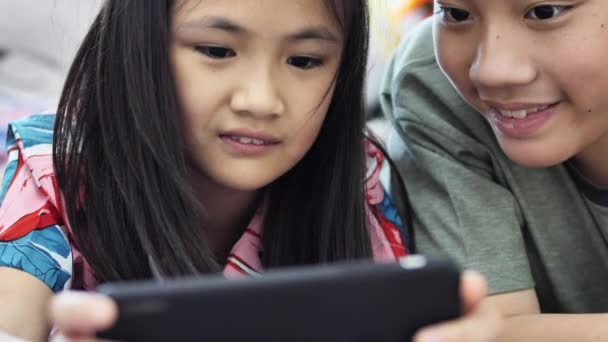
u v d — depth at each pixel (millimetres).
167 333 498
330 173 996
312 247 1009
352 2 921
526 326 921
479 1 836
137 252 910
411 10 1470
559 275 1030
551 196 1019
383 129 1237
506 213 1007
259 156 898
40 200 919
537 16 827
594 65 836
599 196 1003
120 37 912
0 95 1672
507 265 983
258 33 845
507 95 866
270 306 504
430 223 1019
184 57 875
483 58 851
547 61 840
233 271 979
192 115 884
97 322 483
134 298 494
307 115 900
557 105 876
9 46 1795
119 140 912
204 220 962
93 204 918
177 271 878
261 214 1013
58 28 1396
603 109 877
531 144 893
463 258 982
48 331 875
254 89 853
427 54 1083
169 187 888
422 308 515
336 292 507
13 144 1000
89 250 907
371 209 1037
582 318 912
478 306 538
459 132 1033
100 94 925
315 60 898
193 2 851
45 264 876
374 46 1298
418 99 1066
